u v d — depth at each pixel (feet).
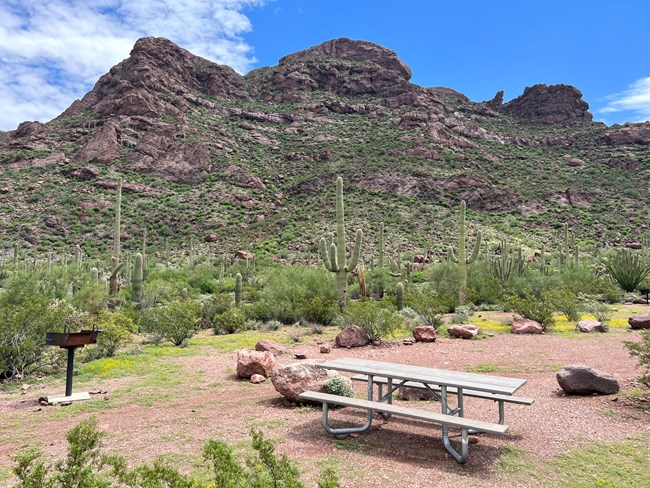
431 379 17.47
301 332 46.98
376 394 23.09
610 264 98.22
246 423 18.37
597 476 13.34
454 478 13.20
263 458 9.80
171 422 18.72
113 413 20.38
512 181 284.20
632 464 14.06
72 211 241.35
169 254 203.72
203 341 41.98
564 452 15.10
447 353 33.99
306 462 14.26
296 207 262.06
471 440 16.11
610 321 51.37
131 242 219.41
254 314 58.54
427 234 209.05
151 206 255.09
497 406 20.49
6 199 245.45
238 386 25.23
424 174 275.80
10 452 15.79
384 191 263.70
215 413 19.93
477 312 64.69
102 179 271.08
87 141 316.40
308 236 209.97
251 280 120.98
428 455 14.99
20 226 220.23
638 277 92.38
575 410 19.38
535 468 13.94
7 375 28.17
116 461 10.03
